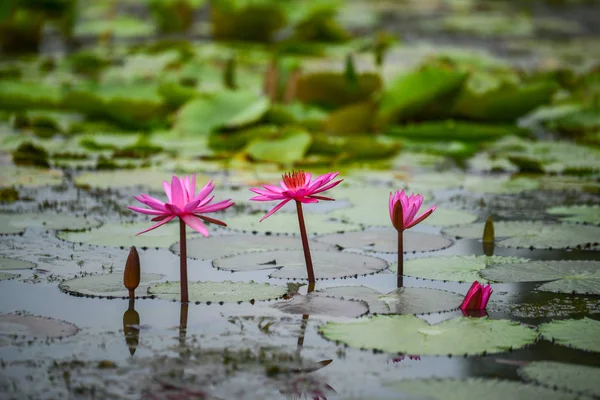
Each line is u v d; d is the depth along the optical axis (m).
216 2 11.83
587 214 4.33
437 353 2.34
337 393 2.09
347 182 5.30
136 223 4.06
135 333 2.52
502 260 3.45
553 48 13.38
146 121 7.14
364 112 6.63
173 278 3.14
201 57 10.16
